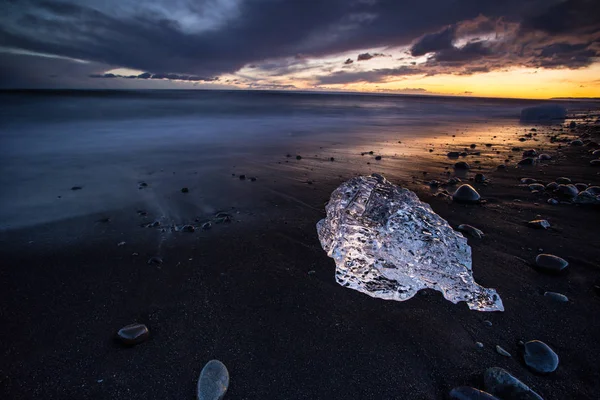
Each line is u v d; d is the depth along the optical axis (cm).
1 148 935
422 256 301
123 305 266
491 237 379
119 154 888
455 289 279
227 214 460
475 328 240
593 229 392
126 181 626
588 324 240
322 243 369
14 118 1652
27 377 197
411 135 1333
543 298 271
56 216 453
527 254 340
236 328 241
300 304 268
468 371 204
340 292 284
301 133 1394
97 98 3462
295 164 775
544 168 702
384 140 1191
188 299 274
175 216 455
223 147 1023
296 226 418
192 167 743
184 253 352
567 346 221
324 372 204
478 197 492
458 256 306
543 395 186
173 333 235
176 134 1309
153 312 258
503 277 301
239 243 373
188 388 192
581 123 1673
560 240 367
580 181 597
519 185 580
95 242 376
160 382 195
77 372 201
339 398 187
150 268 322
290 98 5872
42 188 576
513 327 240
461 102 5541
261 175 671
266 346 224
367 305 267
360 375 202
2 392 187
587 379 195
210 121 1839
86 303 268
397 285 286
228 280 301
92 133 1277
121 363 208
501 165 717
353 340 229
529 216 437
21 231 404
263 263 330
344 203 369
